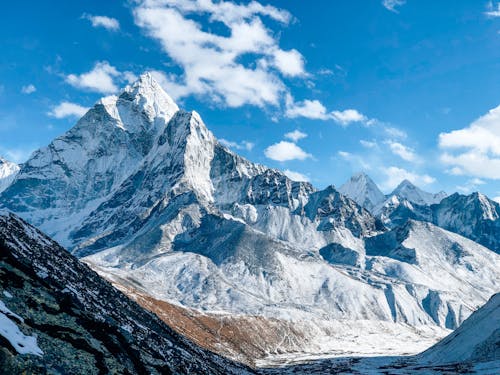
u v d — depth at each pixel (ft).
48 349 130.82
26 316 139.23
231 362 425.69
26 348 123.24
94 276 298.76
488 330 472.44
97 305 221.46
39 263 219.41
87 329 157.17
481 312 526.57
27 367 117.29
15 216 273.13
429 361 522.88
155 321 322.96
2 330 122.62
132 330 223.92
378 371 486.79
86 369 134.62
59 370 125.59
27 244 240.73
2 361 112.68
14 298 143.02
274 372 503.61
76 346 141.69
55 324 145.18
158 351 219.20
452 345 515.50
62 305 158.81
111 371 143.13
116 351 157.89
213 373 279.90
